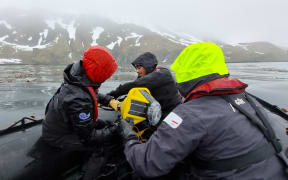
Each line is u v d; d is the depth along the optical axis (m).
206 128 1.30
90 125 1.93
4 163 1.85
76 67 1.96
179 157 1.35
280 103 8.61
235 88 1.43
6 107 7.03
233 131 1.30
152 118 2.08
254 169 1.26
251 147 1.29
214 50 1.47
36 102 7.87
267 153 1.31
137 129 2.15
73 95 1.82
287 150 1.73
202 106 1.39
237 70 40.09
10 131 2.36
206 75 1.45
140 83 2.78
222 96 1.44
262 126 1.37
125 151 1.67
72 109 1.80
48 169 2.03
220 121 1.32
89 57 1.94
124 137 1.89
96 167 2.15
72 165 2.22
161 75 2.79
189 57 1.50
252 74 28.62
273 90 11.48
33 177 1.93
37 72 26.62
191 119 1.33
